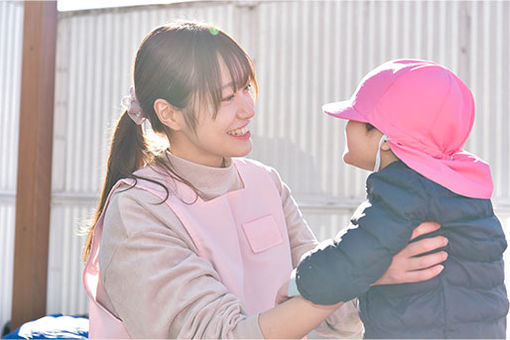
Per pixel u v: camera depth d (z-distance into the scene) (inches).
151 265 38.6
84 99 180.7
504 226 149.3
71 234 177.3
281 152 166.9
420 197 35.4
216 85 41.7
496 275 37.2
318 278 34.3
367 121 39.5
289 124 166.7
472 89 155.3
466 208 36.4
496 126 153.3
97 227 44.8
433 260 34.7
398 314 35.8
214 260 42.2
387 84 39.2
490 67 154.4
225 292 38.4
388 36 161.8
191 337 36.3
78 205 177.6
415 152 37.4
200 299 37.5
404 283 36.0
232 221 45.6
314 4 165.8
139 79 45.3
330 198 163.9
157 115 44.5
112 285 40.3
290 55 166.9
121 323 41.8
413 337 35.3
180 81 42.2
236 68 42.6
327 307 34.9
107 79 179.0
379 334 36.5
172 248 39.2
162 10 174.9
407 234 34.4
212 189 46.4
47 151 154.6
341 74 164.2
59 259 177.5
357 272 33.9
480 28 155.6
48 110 154.6
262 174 51.4
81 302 175.3
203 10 171.5
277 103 167.3
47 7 154.0
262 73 168.2
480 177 38.7
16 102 183.2
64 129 181.5
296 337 35.7
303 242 51.8
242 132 44.4
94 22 180.4
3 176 183.0
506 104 153.0
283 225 49.8
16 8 183.8
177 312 37.3
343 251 34.5
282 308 35.8
